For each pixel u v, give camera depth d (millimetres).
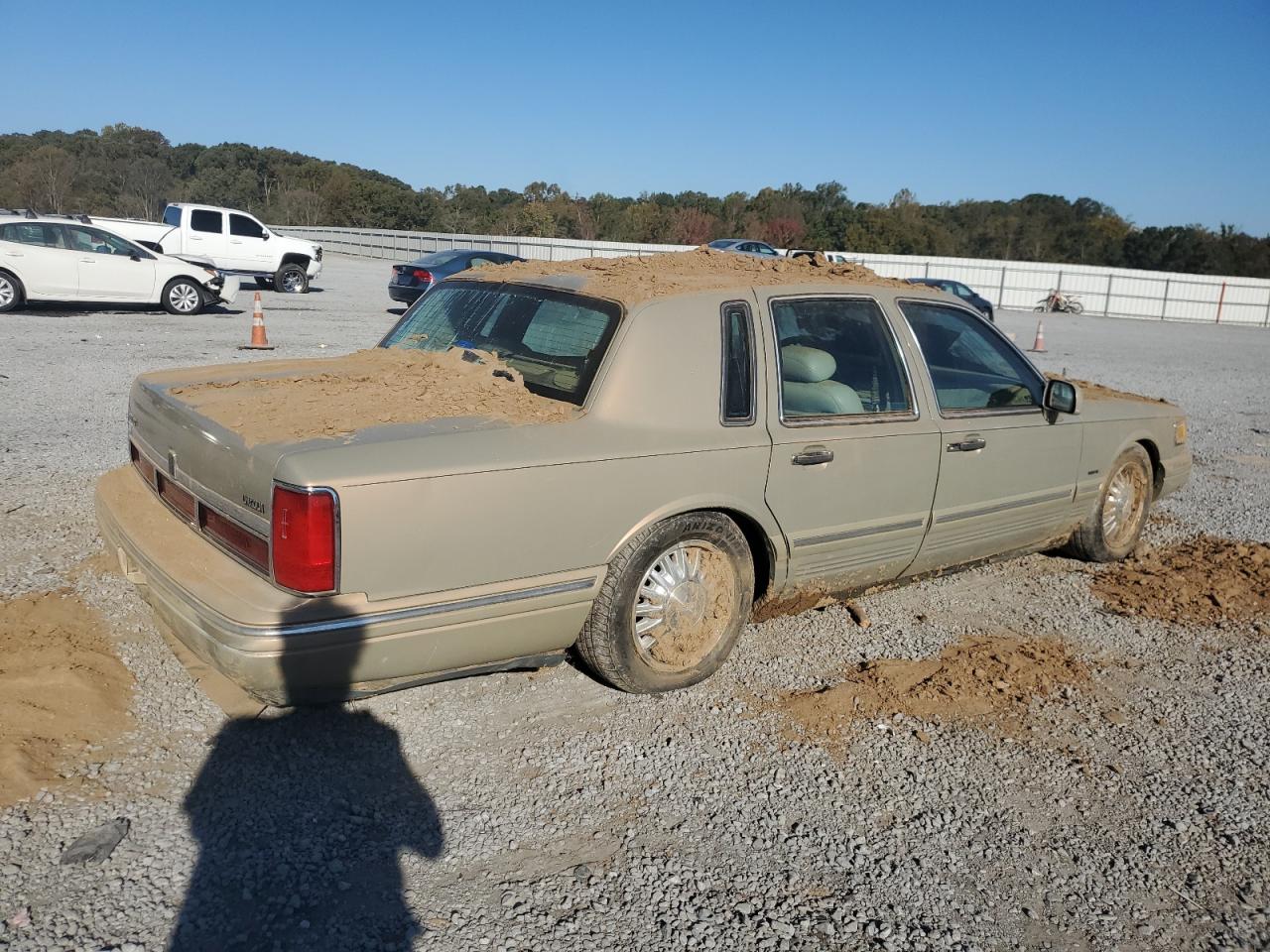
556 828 3191
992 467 4988
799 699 4160
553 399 3807
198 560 3355
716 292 4117
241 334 14898
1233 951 2861
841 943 2773
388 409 3590
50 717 3469
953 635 5000
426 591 3225
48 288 15969
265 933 2625
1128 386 15828
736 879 3016
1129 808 3549
